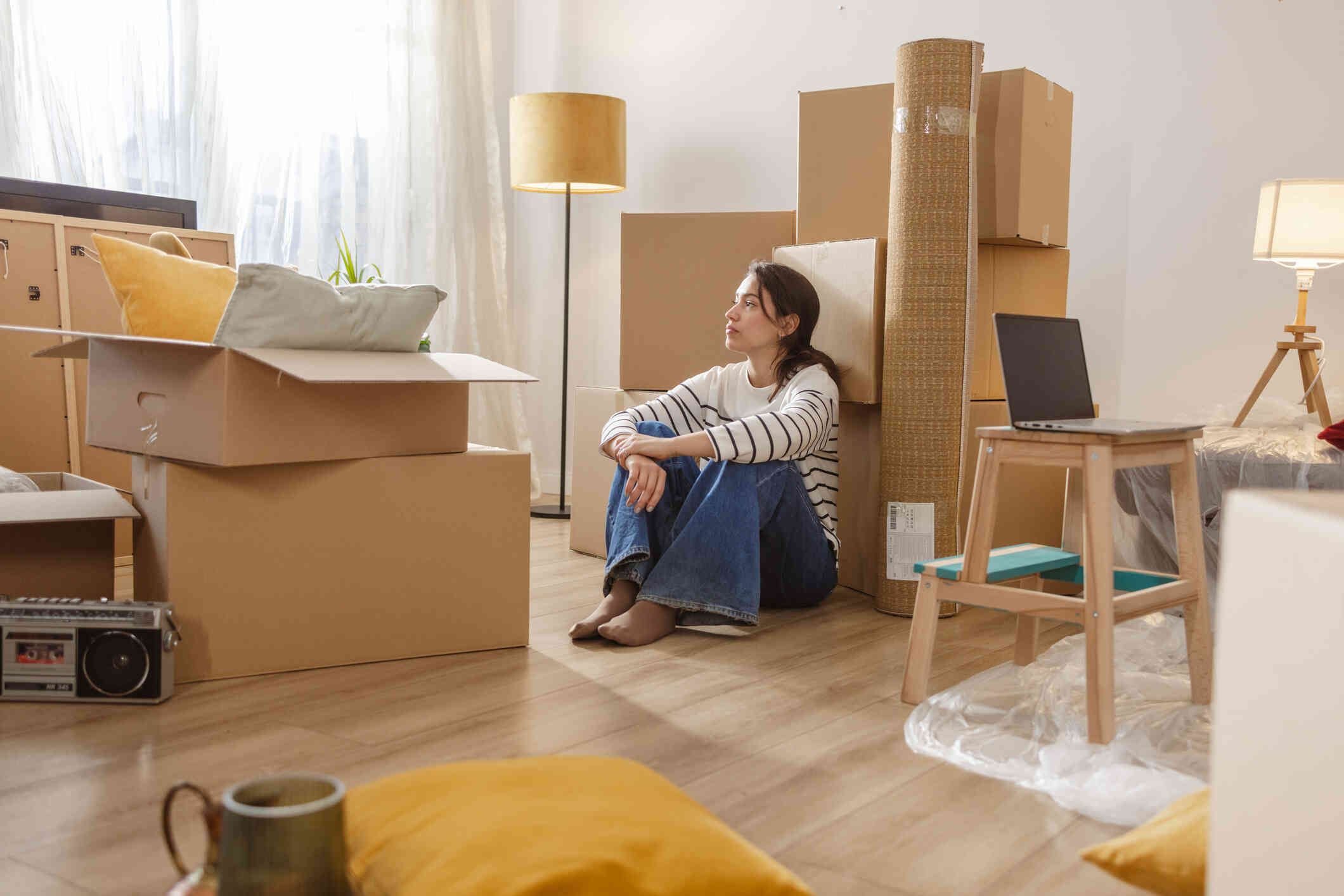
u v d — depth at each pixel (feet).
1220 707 2.38
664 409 8.61
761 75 13.06
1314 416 8.29
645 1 14.03
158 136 11.21
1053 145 9.12
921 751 5.20
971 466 8.86
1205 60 9.91
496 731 5.40
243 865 2.51
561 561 10.31
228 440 5.73
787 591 8.30
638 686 6.25
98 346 6.48
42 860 3.89
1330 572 2.03
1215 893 2.39
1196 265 10.02
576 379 14.90
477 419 14.38
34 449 9.17
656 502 7.28
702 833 3.30
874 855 4.06
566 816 3.24
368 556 6.51
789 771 4.94
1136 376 10.40
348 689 6.04
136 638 5.62
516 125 12.93
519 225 15.17
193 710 5.60
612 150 12.83
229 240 10.34
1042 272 9.56
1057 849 4.14
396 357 6.36
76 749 5.02
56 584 6.57
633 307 10.26
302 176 12.62
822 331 9.14
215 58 11.47
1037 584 6.54
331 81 12.89
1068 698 5.84
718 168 13.51
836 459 8.64
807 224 9.42
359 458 6.40
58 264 9.25
